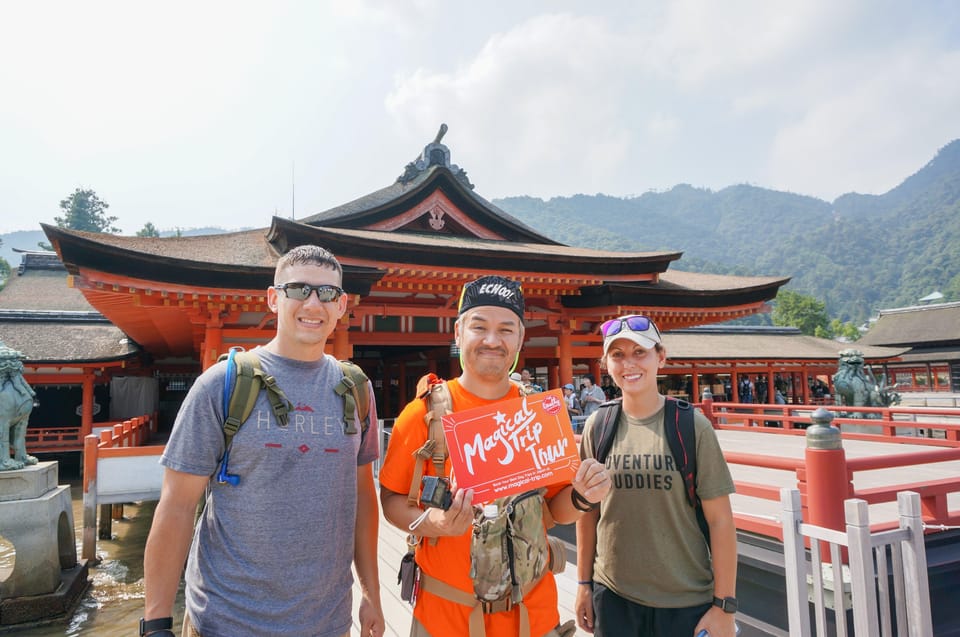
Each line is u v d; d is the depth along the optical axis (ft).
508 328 8.30
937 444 34.32
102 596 30.14
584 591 10.43
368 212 57.41
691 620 8.98
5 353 27.68
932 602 14.23
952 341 144.56
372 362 92.38
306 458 7.34
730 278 64.18
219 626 6.93
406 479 7.99
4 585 26.32
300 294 7.91
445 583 7.62
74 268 33.06
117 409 75.00
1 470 26.99
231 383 7.38
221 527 7.20
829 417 14.02
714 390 109.09
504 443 7.66
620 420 10.18
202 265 35.83
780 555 15.15
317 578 7.23
